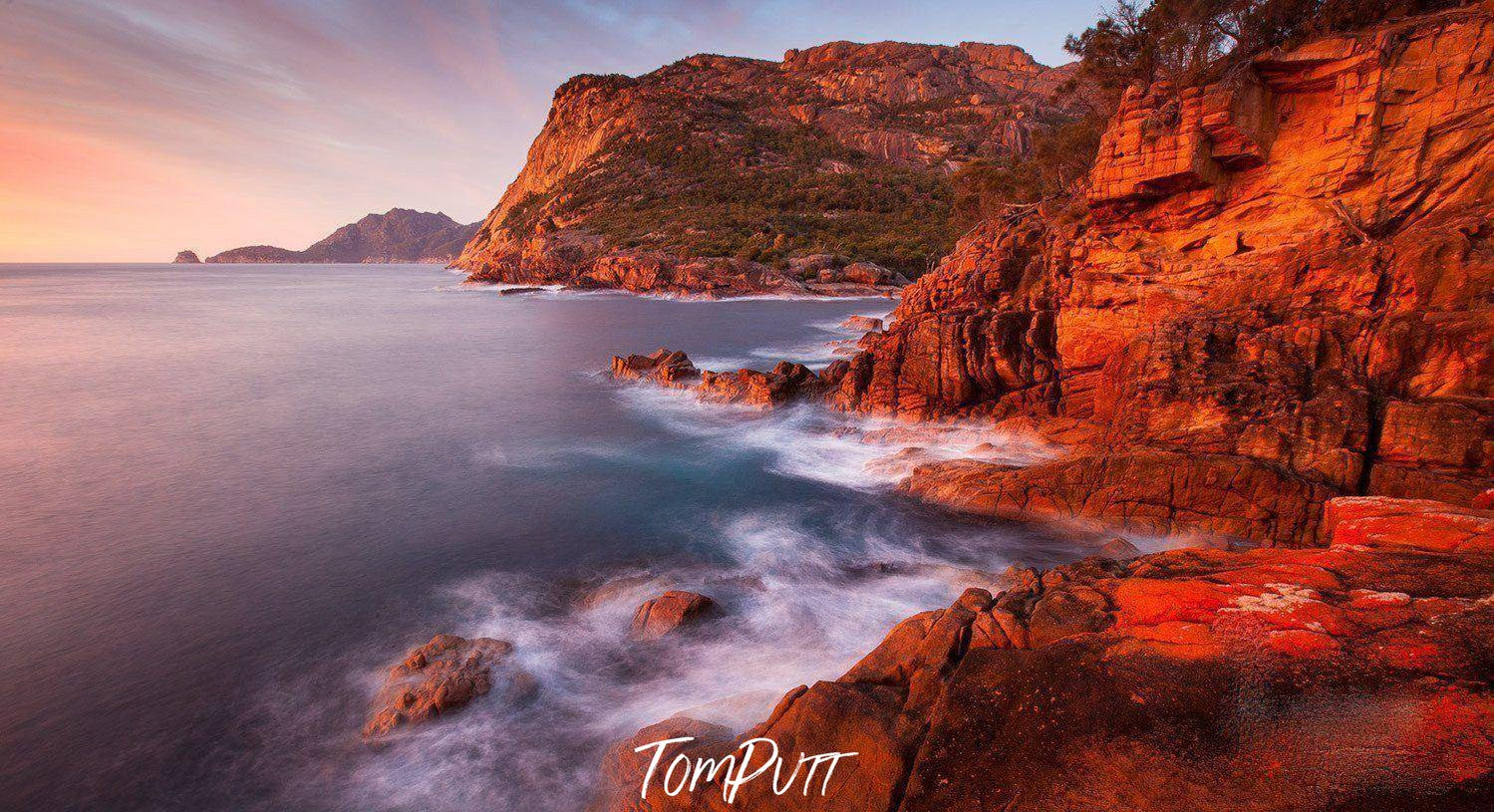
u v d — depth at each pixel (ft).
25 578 45.98
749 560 46.70
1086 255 65.31
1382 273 44.62
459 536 52.39
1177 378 48.73
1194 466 42.50
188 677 35.27
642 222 440.45
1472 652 14.82
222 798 27.22
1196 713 15.20
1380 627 16.22
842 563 45.09
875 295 304.71
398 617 40.65
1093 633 18.81
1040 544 45.68
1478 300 40.47
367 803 26.21
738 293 304.91
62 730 31.48
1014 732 16.08
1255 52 54.80
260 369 127.24
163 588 44.62
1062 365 66.80
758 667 32.53
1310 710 14.39
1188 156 54.70
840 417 79.15
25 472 67.82
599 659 34.17
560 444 76.64
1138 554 39.86
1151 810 13.46
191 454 74.13
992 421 68.59
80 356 142.41
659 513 56.13
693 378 101.24
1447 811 11.57
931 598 38.99
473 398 101.55
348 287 428.56
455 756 27.71
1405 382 41.19
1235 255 56.29
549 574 45.73
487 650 34.06
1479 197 46.98
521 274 395.34
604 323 204.54
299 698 33.17
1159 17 64.64
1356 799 12.32
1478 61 46.75
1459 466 36.06
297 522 55.36
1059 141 91.66
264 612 41.50
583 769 26.55
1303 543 38.47
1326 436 40.22
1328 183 52.34
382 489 62.95
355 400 100.78
